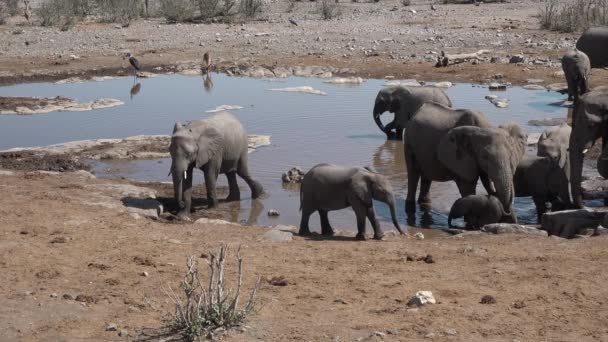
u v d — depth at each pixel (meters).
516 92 28.22
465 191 16.08
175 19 47.28
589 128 15.84
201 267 11.59
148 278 11.12
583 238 13.05
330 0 57.09
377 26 44.12
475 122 16.56
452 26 43.22
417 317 9.75
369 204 13.95
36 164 20.00
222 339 9.09
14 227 13.67
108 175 19.33
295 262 12.00
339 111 26.05
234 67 33.75
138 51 37.97
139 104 27.38
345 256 12.35
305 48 37.97
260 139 22.12
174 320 9.42
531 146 20.86
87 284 10.88
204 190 18.50
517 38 38.53
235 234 13.95
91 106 26.97
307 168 19.83
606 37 30.70
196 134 16.58
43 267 11.50
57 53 37.78
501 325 9.52
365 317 9.77
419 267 11.72
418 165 17.17
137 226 14.16
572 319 9.70
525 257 12.07
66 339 9.12
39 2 56.91
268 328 9.40
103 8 48.44
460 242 13.28
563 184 16.09
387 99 22.97
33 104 27.22
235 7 51.97
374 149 21.77
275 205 17.25
